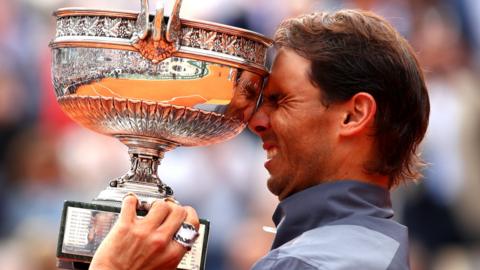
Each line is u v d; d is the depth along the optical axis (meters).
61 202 21.16
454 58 21.64
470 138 20.48
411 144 7.98
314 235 7.53
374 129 7.75
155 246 7.39
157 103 7.60
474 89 21.14
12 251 20.30
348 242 7.43
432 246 20.02
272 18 22.66
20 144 22.11
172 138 7.88
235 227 20.09
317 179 7.83
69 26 7.71
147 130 7.78
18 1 23.83
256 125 7.99
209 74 7.61
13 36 23.50
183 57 7.55
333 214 7.69
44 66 23.47
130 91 7.57
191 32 7.58
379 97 7.72
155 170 8.02
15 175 21.81
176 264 7.50
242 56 7.71
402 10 21.92
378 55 7.72
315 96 7.73
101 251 7.40
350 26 7.76
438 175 20.14
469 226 20.09
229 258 19.94
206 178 20.45
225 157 20.50
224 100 7.69
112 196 7.87
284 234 7.82
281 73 7.82
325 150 7.76
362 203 7.70
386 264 7.38
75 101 7.76
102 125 7.85
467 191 20.25
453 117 20.61
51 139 21.98
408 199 20.00
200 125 7.78
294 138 7.79
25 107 22.83
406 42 7.96
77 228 7.76
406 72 7.80
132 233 7.39
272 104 7.96
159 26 7.45
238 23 22.80
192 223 7.55
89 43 7.57
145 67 7.52
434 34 21.70
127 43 7.50
